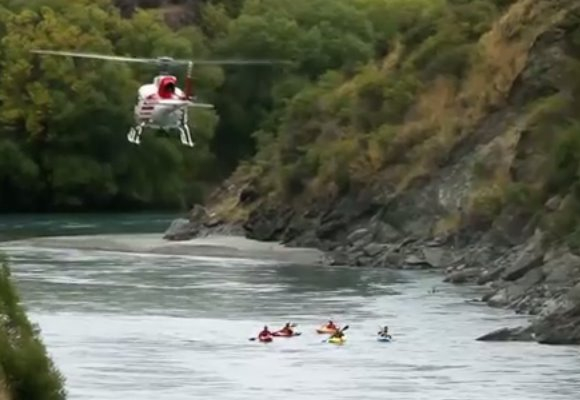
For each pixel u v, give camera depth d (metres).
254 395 167.12
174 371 180.12
